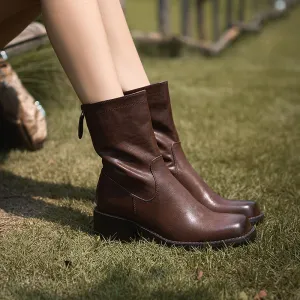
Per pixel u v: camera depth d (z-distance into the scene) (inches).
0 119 100.8
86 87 59.8
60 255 61.5
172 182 63.0
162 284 54.7
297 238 64.8
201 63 229.6
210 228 61.9
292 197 82.1
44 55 121.0
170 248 62.3
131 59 68.1
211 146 110.5
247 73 207.0
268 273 57.6
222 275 57.6
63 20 57.7
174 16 422.0
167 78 185.2
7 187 84.6
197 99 155.6
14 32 70.7
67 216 73.2
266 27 375.6
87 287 54.7
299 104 156.3
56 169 93.5
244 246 62.3
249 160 101.1
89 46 58.4
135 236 64.8
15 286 54.6
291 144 113.3
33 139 101.8
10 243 63.4
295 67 227.8
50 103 126.8
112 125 60.8
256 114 140.8
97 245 63.6
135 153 61.7
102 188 64.6
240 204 69.7
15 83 101.5
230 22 327.3
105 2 66.7
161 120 68.4
